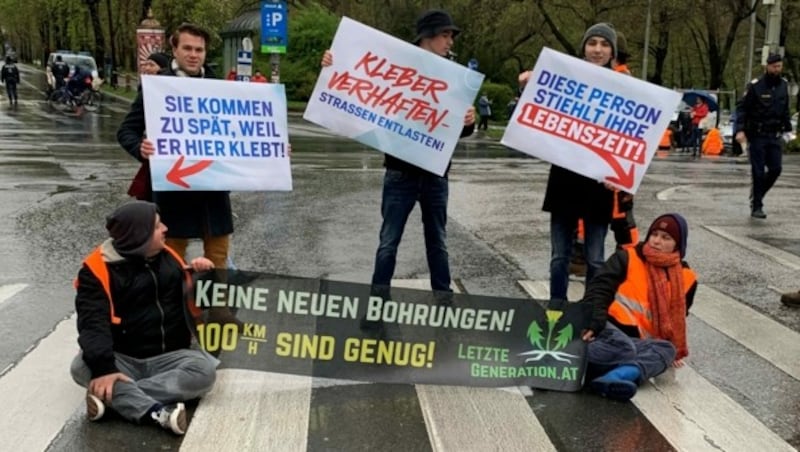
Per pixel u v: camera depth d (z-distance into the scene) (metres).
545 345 4.73
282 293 4.68
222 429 4.07
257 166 5.24
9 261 7.30
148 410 4.04
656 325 4.93
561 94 5.26
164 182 5.07
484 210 10.61
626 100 5.19
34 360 4.93
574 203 5.37
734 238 9.11
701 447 4.02
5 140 18.50
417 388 4.70
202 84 5.14
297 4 47.62
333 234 8.80
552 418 4.34
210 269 4.55
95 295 4.15
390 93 5.36
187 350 4.42
